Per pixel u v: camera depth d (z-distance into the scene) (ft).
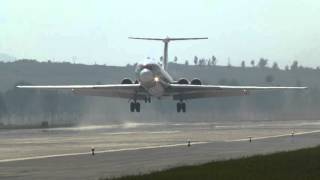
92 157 435.53
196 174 316.60
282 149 497.87
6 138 650.02
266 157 397.80
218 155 448.65
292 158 387.75
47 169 361.10
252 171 329.72
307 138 645.92
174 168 344.90
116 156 442.50
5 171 352.08
